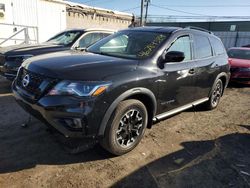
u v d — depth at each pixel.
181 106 4.36
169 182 2.90
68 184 2.75
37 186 2.69
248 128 4.71
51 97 2.80
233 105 6.29
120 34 4.44
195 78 4.46
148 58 3.57
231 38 31.72
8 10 13.77
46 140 3.64
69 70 2.91
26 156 3.22
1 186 2.64
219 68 5.33
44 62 3.23
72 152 3.08
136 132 3.45
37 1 15.03
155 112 3.71
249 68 8.38
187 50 4.36
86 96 2.78
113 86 2.96
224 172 3.17
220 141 4.05
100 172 3.00
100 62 3.24
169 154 3.52
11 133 3.81
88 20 21.03
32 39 15.08
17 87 3.39
